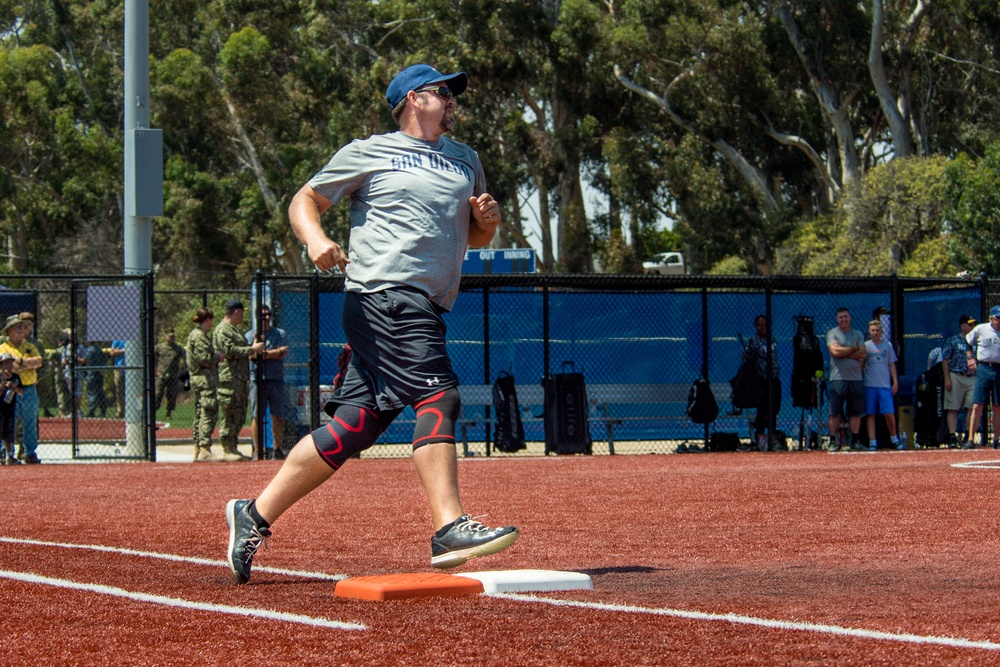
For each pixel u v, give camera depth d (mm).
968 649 4609
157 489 14672
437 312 6738
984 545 8578
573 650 4582
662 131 58531
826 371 26953
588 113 58219
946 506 11617
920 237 46250
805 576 6887
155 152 25547
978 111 57156
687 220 56062
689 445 25250
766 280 24391
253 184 65312
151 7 69312
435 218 6621
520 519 10609
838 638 4832
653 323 26406
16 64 67250
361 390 6676
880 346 23422
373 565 7473
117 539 8984
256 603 5742
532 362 25969
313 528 9812
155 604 5727
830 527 9828
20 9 74125
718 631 4977
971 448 23906
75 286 23062
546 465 19656
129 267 25641
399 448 25281
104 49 71875
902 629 5078
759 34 53969
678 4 52375
